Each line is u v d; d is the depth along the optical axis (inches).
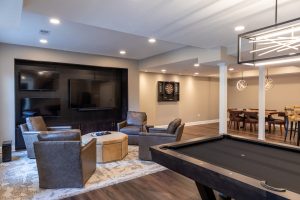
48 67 232.4
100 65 253.4
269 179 63.1
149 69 290.7
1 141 195.9
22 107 213.3
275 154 88.8
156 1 97.7
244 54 163.3
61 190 116.3
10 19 106.1
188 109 380.5
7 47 197.9
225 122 207.3
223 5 101.8
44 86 222.7
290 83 335.3
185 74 362.9
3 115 197.3
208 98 412.5
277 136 275.7
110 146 162.4
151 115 329.1
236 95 417.1
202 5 102.0
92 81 256.7
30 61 218.5
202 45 179.3
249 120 304.0
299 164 76.4
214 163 77.9
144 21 122.1
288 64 233.8
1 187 120.6
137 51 233.8
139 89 301.9
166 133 167.0
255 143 106.0
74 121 250.2
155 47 215.5
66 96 244.2
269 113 294.7
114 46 209.9
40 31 160.9
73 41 190.5
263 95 220.1
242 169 71.6
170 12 109.6
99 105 263.6
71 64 241.4
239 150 95.5
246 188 55.7
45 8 104.6
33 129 177.0
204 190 87.6
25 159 173.0
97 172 142.6
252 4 100.5
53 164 115.6
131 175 137.9
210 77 413.1
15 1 86.4
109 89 274.1
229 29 135.6
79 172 117.6
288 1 96.7
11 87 200.5
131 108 281.1
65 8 104.5
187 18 117.4
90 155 133.6
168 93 348.2
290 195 48.7
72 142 113.5
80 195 111.9
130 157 175.6
